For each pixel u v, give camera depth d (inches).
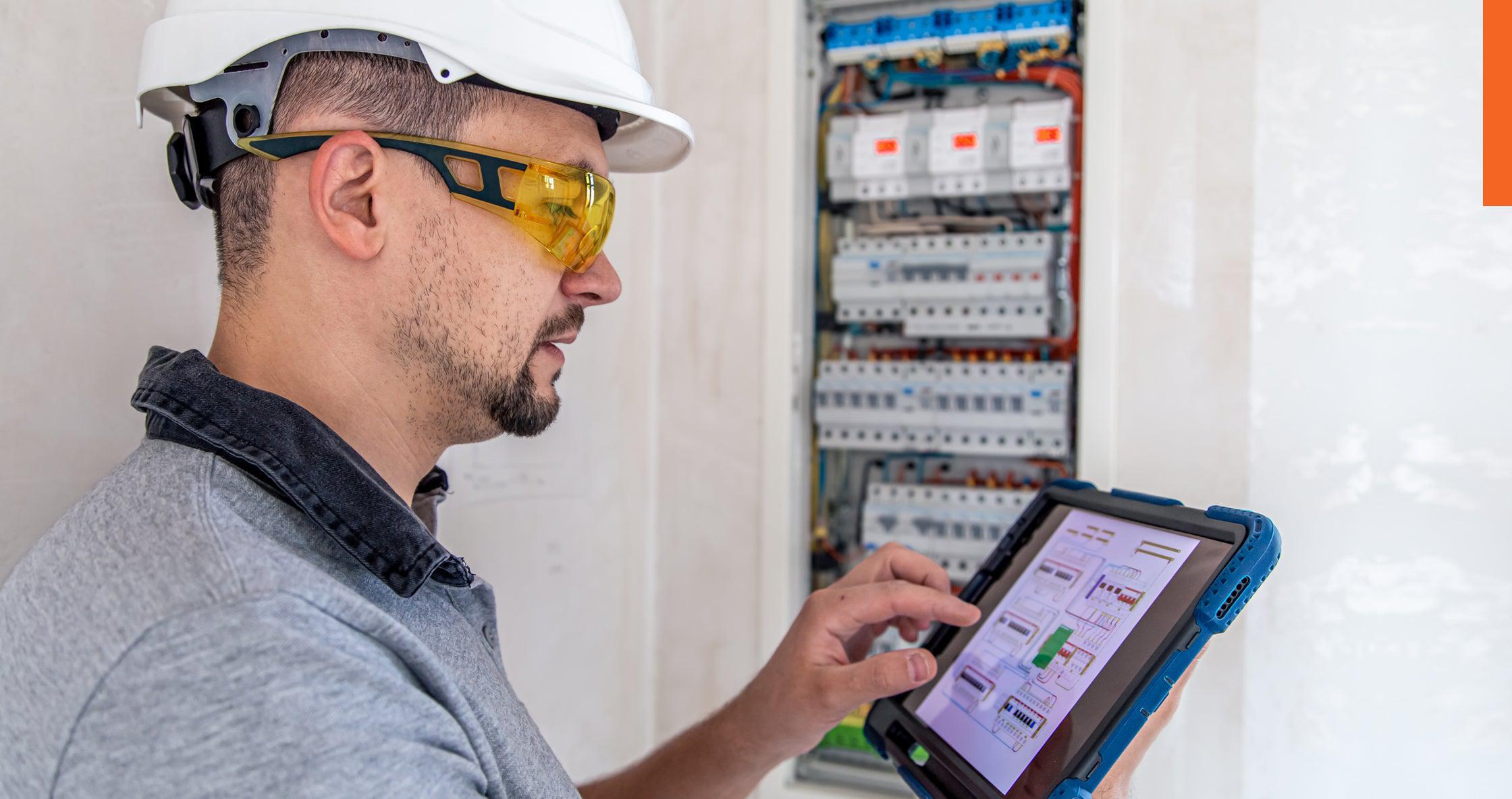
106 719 15.4
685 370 68.7
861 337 70.3
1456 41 52.3
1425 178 52.9
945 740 33.5
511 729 22.8
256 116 21.3
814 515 69.7
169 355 21.2
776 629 65.2
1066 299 64.0
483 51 21.8
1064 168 61.2
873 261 65.2
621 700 69.4
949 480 67.7
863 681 31.6
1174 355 57.0
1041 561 38.2
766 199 65.6
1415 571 53.2
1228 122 55.8
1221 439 56.2
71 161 32.1
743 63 66.6
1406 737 53.4
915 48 63.7
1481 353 52.1
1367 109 53.7
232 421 19.4
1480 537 52.2
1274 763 55.5
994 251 62.8
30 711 16.4
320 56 21.3
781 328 65.1
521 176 22.7
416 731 17.7
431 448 24.3
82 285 32.6
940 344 68.3
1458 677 52.5
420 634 21.5
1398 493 53.5
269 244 21.5
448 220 22.1
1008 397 62.1
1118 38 57.3
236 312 22.0
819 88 68.7
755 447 66.8
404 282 21.8
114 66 33.6
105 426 33.6
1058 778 27.2
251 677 15.6
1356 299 54.0
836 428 66.7
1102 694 28.2
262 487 19.5
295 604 16.5
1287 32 54.8
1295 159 54.8
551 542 61.6
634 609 69.1
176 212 36.4
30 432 30.9
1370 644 53.9
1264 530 27.3
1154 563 31.3
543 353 25.5
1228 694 56.2
